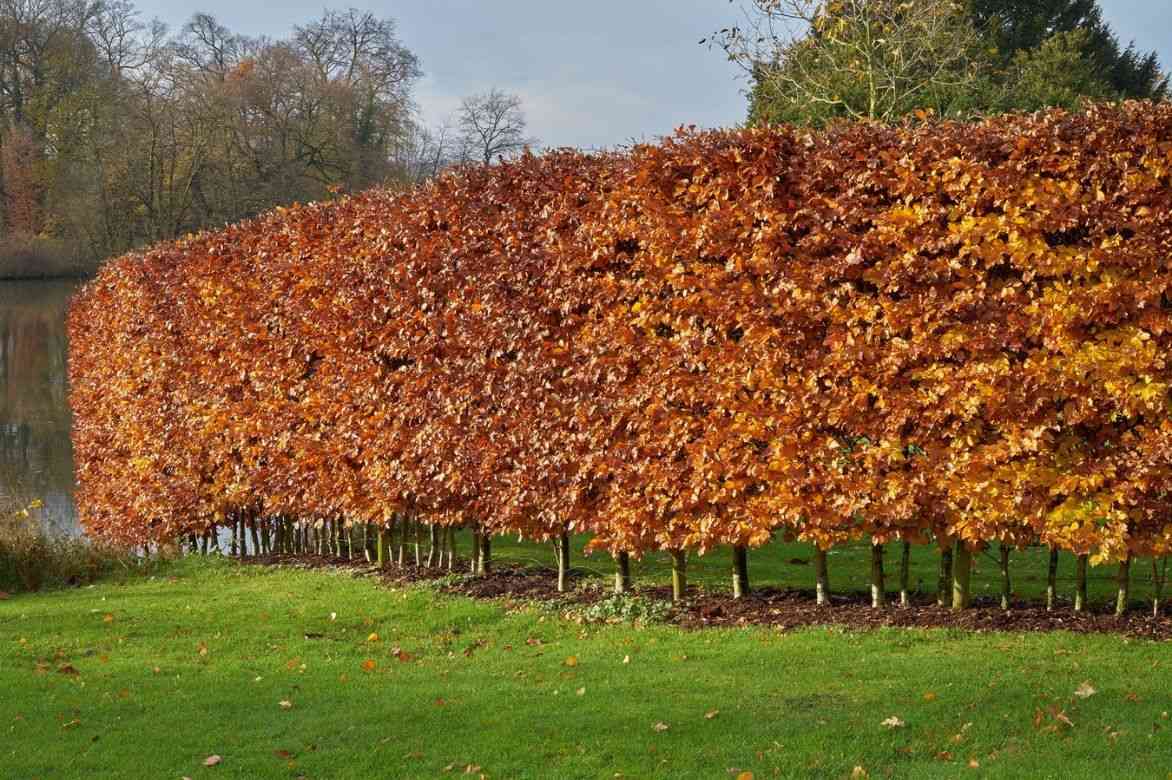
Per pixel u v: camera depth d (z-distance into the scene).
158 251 15.84
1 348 35.81
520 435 10.14
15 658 8.33
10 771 5.65
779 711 6.24
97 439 18.11
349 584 11.50
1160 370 7.55
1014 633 7.93
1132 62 34.38
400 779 5.45
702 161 8.81
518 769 5.51
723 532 8.90
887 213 8.07
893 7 17.88
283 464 13.20
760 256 8.51
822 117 19.20
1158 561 10.66
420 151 45.97
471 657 8.23
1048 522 7.85
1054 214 7.61
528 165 10.09
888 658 7.33
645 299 9.16
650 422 9.16
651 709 6.39
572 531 10.01
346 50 44.84
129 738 6.19
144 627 9.45
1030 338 7.86
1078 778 5.03
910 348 8.00
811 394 8.41
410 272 11.18
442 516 11.23
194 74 42.47
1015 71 24.66
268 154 39.94
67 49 43.81
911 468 8.25
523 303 10.00
